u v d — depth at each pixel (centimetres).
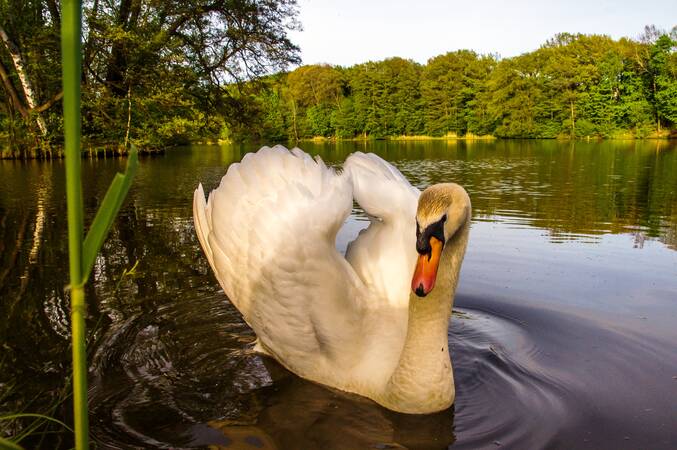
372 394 75
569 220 198
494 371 83
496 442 65
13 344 86
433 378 70
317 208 77
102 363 84
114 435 65
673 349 88
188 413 71
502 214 212
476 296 114
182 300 110
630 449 62
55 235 162
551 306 108
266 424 69
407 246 86
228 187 83
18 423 66
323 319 76
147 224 187
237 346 92
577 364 84
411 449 63
